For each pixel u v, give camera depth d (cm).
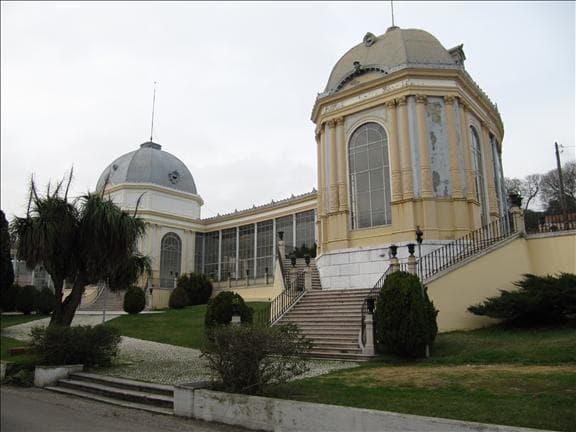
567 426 591
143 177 4119
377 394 795
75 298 1493
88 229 1434
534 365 1034
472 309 1473
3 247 2888
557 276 1555
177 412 849
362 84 2144
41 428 763
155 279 3841
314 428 665
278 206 3809
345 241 2083
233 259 4109
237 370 823
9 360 1462
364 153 2131
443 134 2014
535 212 4366
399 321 1233
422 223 1914
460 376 943
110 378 1121
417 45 2180
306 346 954
